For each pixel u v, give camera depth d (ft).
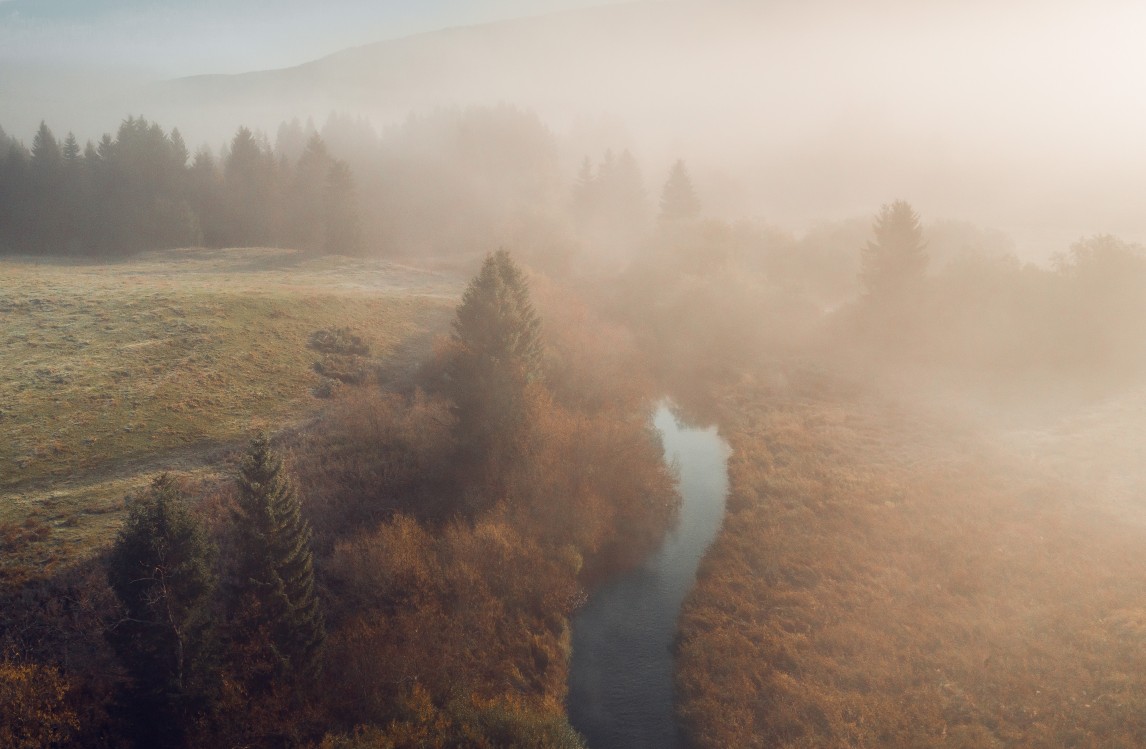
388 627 90.63
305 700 75.51
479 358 127.44
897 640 88.38
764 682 85.56
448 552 104.27
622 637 99.04
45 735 64.59
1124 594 88.07
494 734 73.61
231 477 119.24
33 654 77.71
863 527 114.83
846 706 79.36
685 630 98.22
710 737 79.36
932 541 106.83
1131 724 68.74
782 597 100.58
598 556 117.39
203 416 139.54
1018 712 73.97
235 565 93.25
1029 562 98.17
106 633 72.13
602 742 80.84
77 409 134.82
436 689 82.33
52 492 110.22
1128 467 120.67
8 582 87.97
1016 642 83.56
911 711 76.89
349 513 115.65
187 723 69.51
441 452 130.72
